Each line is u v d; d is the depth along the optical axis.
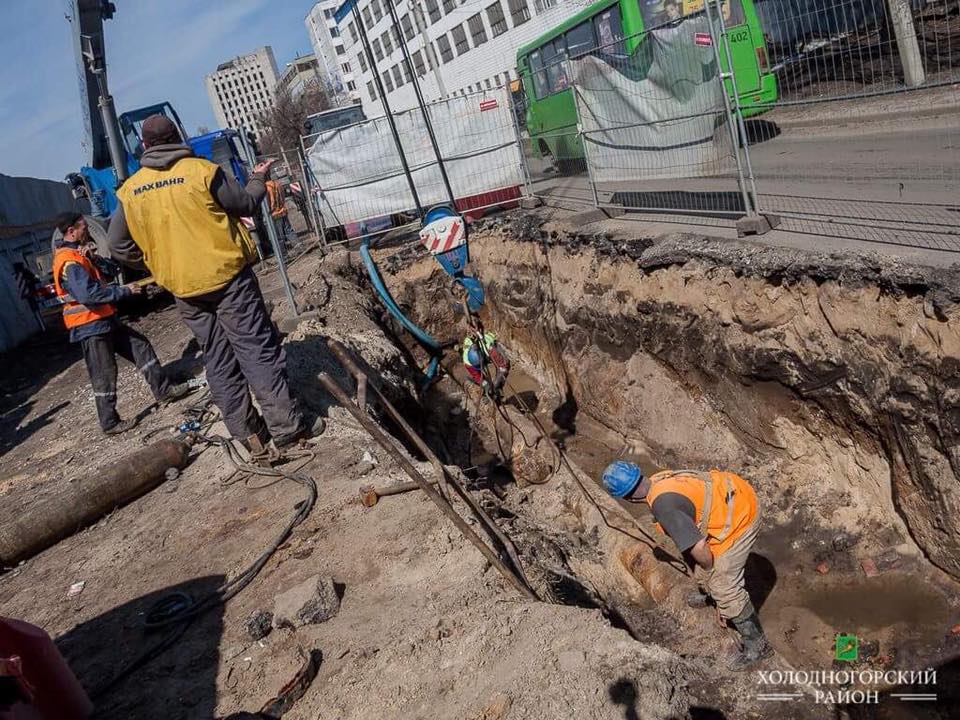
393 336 11.73
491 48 35.56
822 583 5.25
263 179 5.56
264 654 3.79
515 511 6.26
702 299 6.48
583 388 8.87
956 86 7.34
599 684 3.20
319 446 5.92
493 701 3.21
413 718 3.25
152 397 8.77
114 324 7.75
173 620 4.18
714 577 4.61
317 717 3.35
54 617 4.59
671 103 7.44
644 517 6.42
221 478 5.87
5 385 13.66
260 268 15.51
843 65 7.18
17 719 2.98
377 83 11.49
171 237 5.11
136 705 3.63
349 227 13.27
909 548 5.13
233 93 123.38
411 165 12.76
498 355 7.73
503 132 12.75
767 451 6.31
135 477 5.96
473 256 12.06
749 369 6.11
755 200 6.64
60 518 5.60
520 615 3.71
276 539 4.73
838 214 6.45
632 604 5.50
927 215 5.79
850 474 5.57
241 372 5.80
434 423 9.88
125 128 15.45
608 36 12.73
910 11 6.57
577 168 12.47
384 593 4.08
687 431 7.11
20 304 17.45
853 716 4.30
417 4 39.22
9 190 18.19
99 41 13.06
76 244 7.52
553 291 9.47
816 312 5.38
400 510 4.79
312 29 74.06
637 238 7.69
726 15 9.38
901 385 4.79
